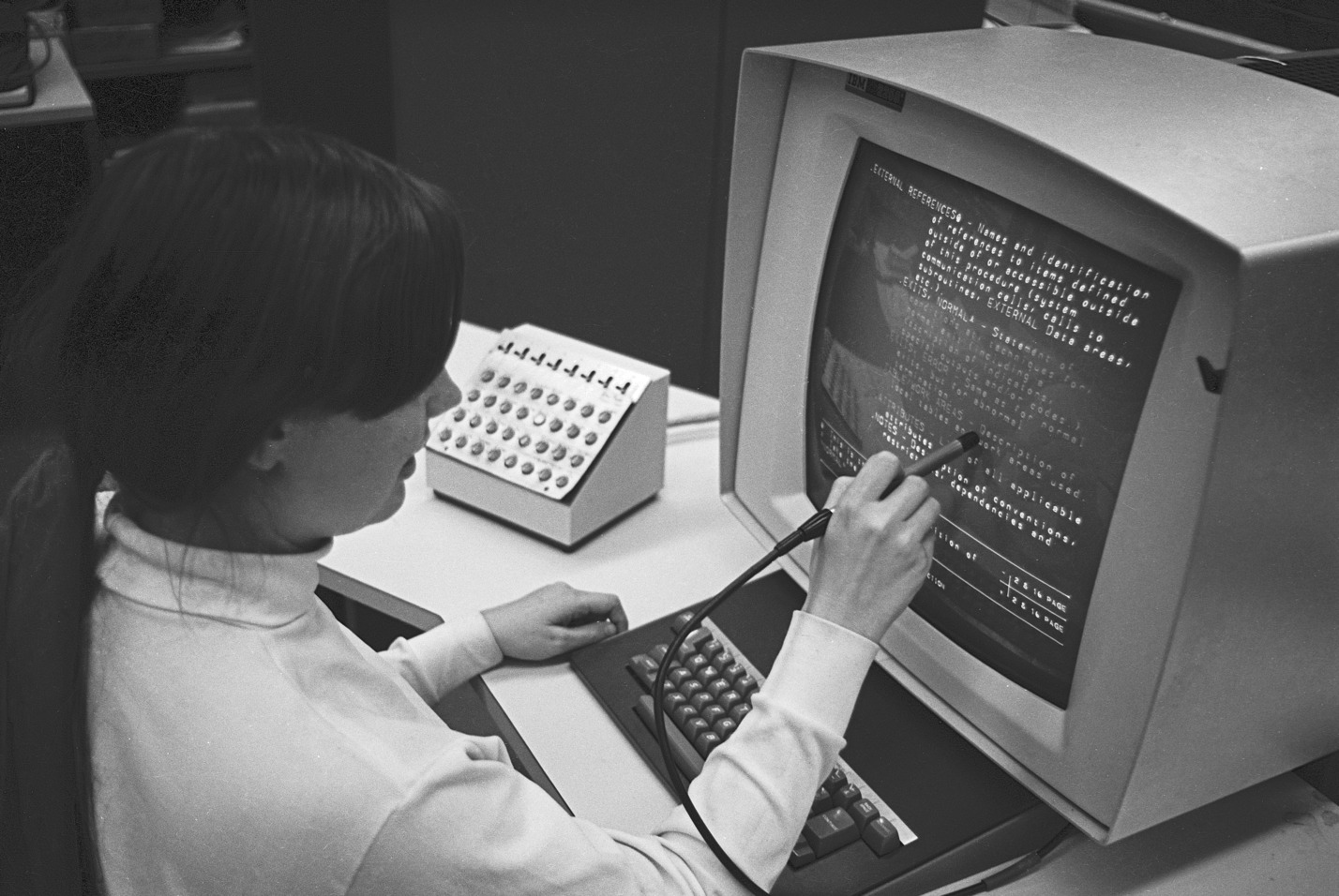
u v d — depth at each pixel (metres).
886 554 0.81
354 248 0.55
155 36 1.99
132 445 0.58
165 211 0.54
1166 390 0.71
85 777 0.64
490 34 1.95
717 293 2.01
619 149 1.95
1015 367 0.84
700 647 1.04
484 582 1.17
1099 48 0.98
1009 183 0.81
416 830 0.62
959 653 0.96
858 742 0.96
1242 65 1.06
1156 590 0.74
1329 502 0.73
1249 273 0.61
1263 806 0.94
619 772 0.95
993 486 0.89
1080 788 0.84
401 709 0.71
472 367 1.53
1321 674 0.82
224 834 0.60
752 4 1.76
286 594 0.65
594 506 1.22
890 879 0.84
